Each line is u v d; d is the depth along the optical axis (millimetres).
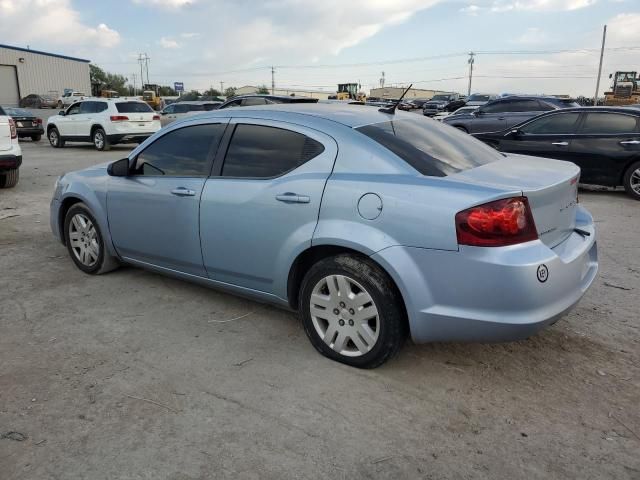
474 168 3375
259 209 3600
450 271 2906
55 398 3059
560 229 3287
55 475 2463
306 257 3547
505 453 2631
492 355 3570
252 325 4027
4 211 7965
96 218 4805
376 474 2488
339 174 3312
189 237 4074
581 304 4430
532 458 2596
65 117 18562
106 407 2979
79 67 58000
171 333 3891
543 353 3602
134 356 3553
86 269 5094
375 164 3229
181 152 4184
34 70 53438
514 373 3355
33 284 4844
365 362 3312
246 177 3746
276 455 2607
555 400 3068
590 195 9523
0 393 3104
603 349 3662
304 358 3525
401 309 3168
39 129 21359
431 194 2961
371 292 3170
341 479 2457
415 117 4066
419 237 2959
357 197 3164
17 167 9508
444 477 2471
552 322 2984
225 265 3908
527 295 2818
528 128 9852
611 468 2527
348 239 3162
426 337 3082
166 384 3217
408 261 3002
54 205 5285
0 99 51281
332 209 3252
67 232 5191
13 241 6285
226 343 3740
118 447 2656
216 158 3947
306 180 3400
